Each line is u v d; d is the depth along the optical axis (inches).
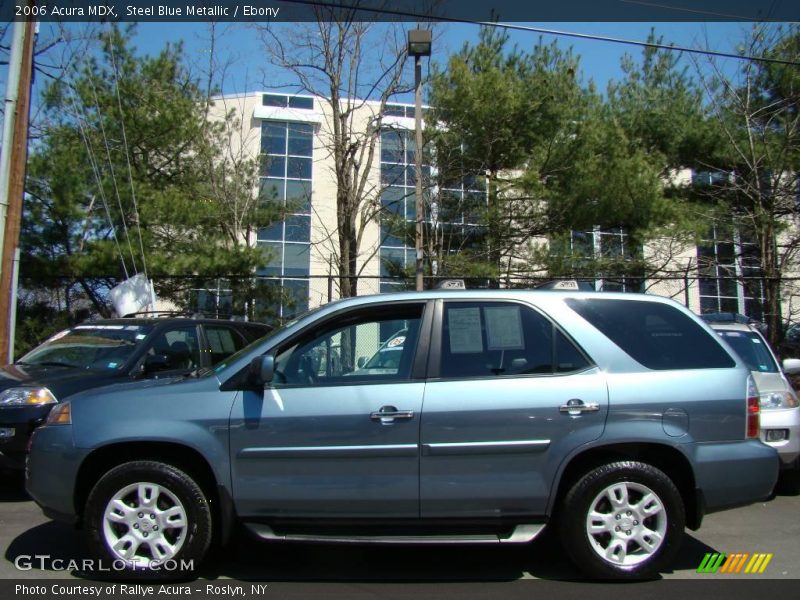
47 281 539.2
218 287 580.4
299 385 181.8
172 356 300.0
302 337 189.0
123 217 519.5
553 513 183.6
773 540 225.8
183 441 176.7
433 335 185.9
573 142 649.0
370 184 776.3
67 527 233.5
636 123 715.4
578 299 191.9
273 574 189.0
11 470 260.5
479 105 623.8
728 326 341.1
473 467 175.9
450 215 668.7
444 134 647.1
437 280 602.2
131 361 288.7
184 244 578.2
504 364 183.2
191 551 177.0
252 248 585.3
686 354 186.7
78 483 182.1
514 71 671.8
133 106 603.8
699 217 659.4
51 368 285.9
